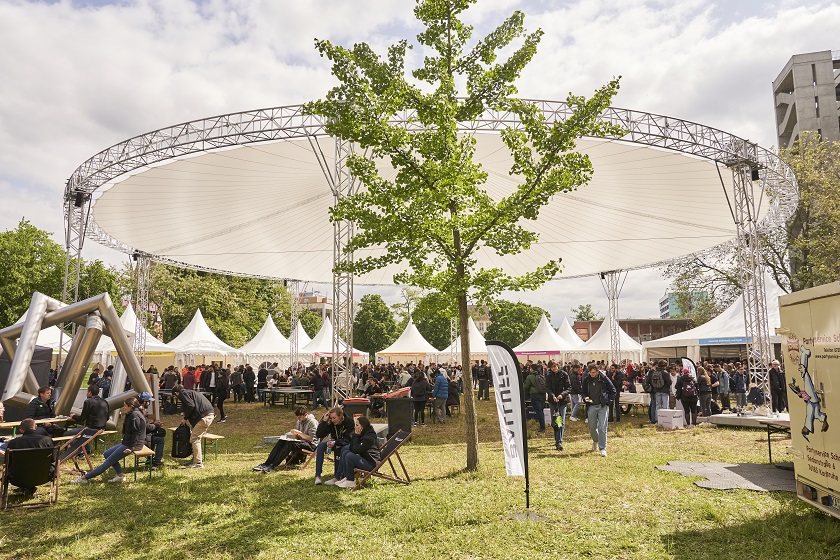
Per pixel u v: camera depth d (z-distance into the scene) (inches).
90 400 356.2
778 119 2554.1
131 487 300.7
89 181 661.9
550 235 959.6
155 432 358.0
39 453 261.9
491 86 322.0
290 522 232.1
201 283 1688.0
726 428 510.6
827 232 1106.7
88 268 1432.1
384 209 327.9
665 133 577.6
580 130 309.3
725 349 1314.0
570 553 189.8
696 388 536.1
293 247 1031.0
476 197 334.0
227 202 767.7
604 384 383.6
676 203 764.6
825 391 202.5
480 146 594.9
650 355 1288.1
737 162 614.5
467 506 244.5
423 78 330.6
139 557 195.9
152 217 805.2
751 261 625.0
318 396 764.6
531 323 2618.1
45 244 1363.2
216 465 367.9
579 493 263.9
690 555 183.9
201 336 1135.6
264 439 447.8
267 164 641.6
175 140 581.0
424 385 584.4
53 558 196.5
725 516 218.5
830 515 216.7
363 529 220.1
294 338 1286.9
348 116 307.7
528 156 320.2
